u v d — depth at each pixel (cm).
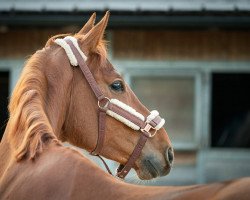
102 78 352
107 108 348
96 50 351
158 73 1015
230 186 219
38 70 331
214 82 1042
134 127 360
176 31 1015
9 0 987
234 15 952
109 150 359
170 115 1016
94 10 949
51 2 984
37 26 973
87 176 256
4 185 283
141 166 370
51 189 260
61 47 346
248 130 1055
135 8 955
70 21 955
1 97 1095
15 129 299
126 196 239
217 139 1060
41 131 287
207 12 948
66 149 276
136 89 1016
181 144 1012
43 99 321
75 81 344
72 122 344
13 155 294
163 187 239
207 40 1016
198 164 1006
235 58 1016
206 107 1013
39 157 278
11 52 1021
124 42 1010
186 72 1016
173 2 984
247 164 1009
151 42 1013
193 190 226
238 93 1045
